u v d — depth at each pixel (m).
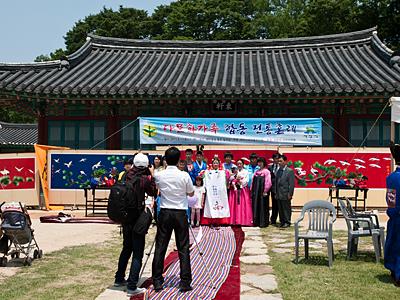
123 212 6.86
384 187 16.31
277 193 13.67
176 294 6.62
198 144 18.17
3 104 20.80
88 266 8.45
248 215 13.75
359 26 39.41
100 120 20.08
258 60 22.23
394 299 6.45
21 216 8.55
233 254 9.48
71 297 6.53
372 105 19.12
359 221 9.40
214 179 13.48
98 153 17.00
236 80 19.52
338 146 19.16
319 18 40.56
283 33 47.97
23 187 17.22
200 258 9.09
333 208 8.95
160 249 6.94
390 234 7.46
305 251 9.12
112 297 6.51
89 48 23.52
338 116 19.22
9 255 9.26
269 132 18.00
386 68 19.72
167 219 6.93
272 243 10.89
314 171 16.59
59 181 17.03
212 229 12.98
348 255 9.09
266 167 14.40
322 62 21.55
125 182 7.04
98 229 12.89
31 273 7.92
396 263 7.26
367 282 7.36
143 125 18.28
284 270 8.16
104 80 19.59
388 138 19.14
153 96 18.28
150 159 16.77
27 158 17.27
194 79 19.92
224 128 18.12
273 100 18.61
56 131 20.20
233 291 6.82
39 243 10.69
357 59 21.17
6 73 19.80
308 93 17.62
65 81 19.38
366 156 16.44
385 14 38.09
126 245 7.17
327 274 7.89
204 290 6.85
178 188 6.98
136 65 22.17
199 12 48.91
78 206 16.97
